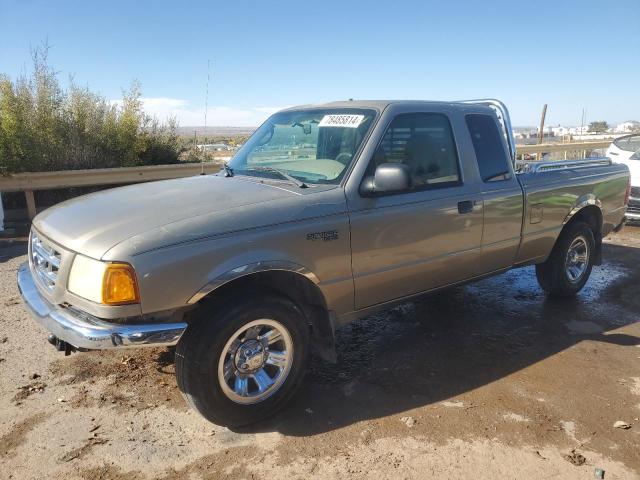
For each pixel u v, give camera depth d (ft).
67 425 10.84
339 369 13.47
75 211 11.43
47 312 10.12
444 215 13.46
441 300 18.71
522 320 16.84
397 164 11.53
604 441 10.55
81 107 38.42
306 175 12.57
